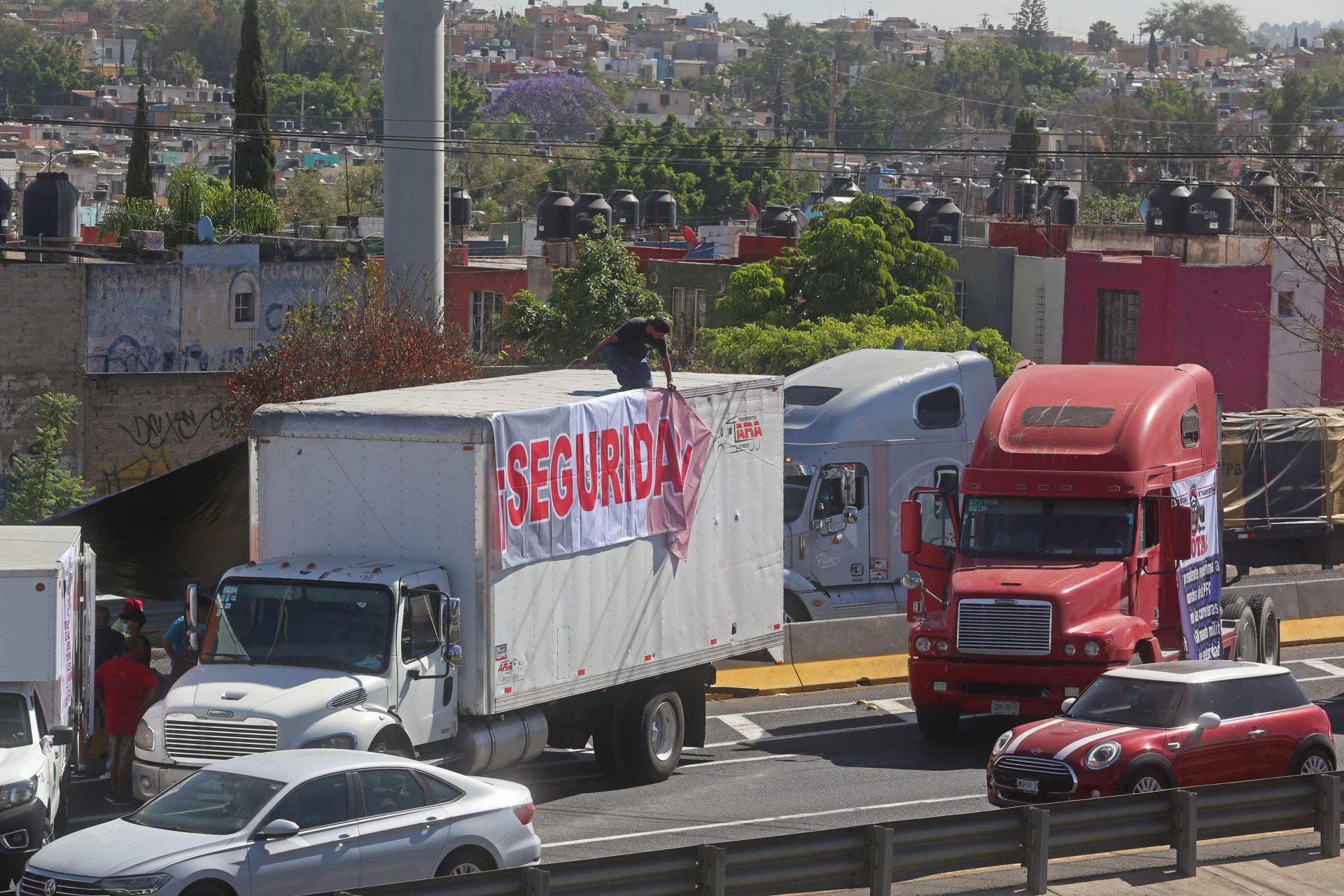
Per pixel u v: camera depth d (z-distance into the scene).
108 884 30.89
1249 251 133.12
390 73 108.06
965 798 48.81
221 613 44.25
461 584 44.16
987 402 77.31
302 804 32.94
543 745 47.25
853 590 73.31
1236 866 39.34
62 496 75.94
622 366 51.72
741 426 55.31
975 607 54.94
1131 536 56.38
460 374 81.69
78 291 100.19
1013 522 57.59
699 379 55.84
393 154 107.94
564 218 157.38
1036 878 36.25
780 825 45.34
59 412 78.75
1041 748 43.53
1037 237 151.12
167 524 63.84
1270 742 45.00
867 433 73.06
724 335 118.00
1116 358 132.50
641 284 119.50
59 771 41.88
